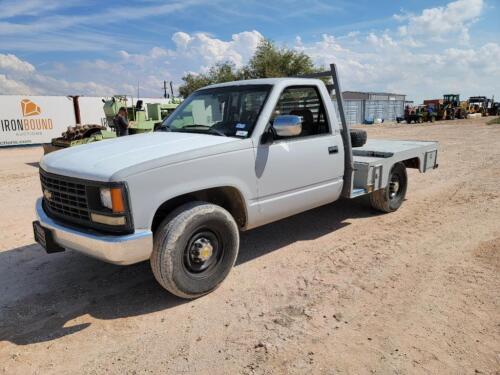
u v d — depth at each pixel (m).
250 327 3.28
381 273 4.23
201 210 3.60
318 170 4.75
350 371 2.72
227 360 2.87
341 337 3.11
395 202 6.48
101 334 3.24
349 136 5.12
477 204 6.88
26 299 3.83
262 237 5.41
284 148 4.33
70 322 3.43
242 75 41.06
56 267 4.55
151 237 3.32
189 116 4.80
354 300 3.67
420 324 3.26
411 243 5.10
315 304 3.62
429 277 4.11
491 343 2.99
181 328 3.30
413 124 39.22
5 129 22.81
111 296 3.87
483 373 2.68
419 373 2.68
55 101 24.50
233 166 3.87
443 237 5.29
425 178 9.34
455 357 2.84
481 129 27.06
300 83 4.61
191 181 3.56
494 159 12.04
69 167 3.49
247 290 3.92
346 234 5.49
